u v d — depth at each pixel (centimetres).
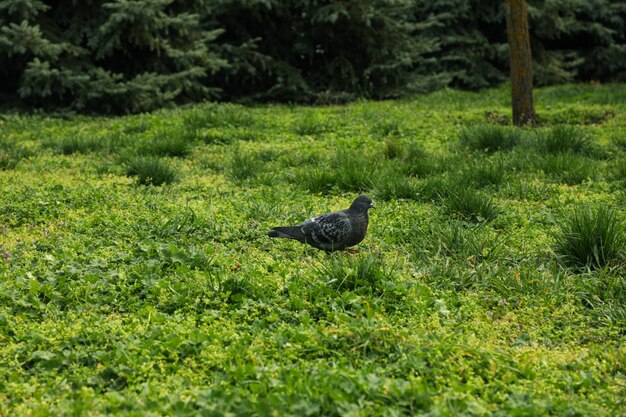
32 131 1480
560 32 2412
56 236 751
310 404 409
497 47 2264
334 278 609
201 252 671
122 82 1820
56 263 652
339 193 959
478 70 2253
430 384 451
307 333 513
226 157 1183
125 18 1634
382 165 1052
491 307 604
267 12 2000
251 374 454
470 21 2281
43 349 500
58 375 469
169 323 532
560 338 554
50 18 1755
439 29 2253
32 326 529
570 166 1038
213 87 2047
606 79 2505
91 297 584
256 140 1358
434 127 1462
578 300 614
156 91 1722
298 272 632
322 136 1391
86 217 816
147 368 465
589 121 1559
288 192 946
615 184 972
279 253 715
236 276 607
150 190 953
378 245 744
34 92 1650
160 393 436
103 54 1692
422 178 1012
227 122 1472
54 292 587
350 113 1655
